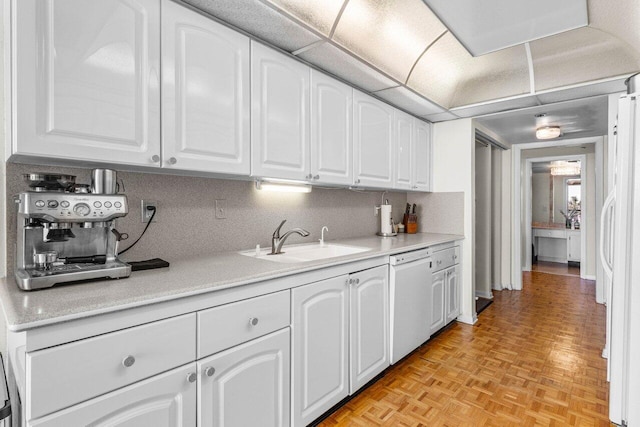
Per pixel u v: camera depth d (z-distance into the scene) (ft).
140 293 3.27
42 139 3.31
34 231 3.85
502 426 5.41
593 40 7.03
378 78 7.25
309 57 6.20
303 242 7.97
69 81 3.46
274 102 5.69
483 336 9.27
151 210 5.22
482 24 6.59
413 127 10.06
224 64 4.91
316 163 6.59
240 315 4.13
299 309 4.96
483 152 13.30
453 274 9.98
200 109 4.62
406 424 5.47
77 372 2.83
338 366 5.72
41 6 3.28
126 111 3.89
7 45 3.25
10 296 3.14
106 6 3.72
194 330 3.66
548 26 6.59
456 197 10.84
